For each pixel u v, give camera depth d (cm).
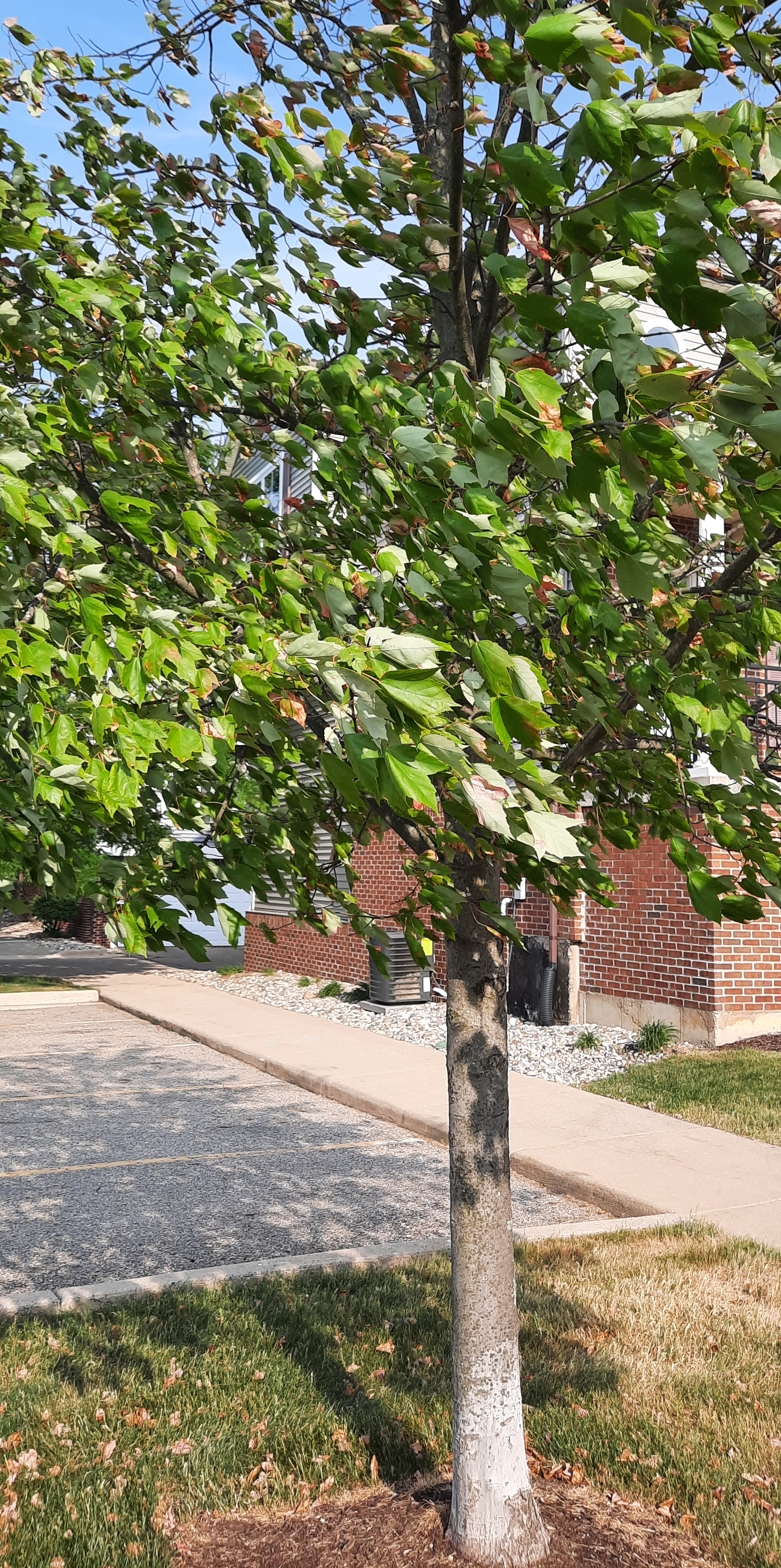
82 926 2711
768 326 176
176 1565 341
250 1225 660
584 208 159
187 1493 379
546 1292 522
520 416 161
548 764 319
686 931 1073
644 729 291
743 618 311
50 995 1666
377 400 225
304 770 355
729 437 160
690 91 145
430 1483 383
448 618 236
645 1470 385
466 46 196
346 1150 822
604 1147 759
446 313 320
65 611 227
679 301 157
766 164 152
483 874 332
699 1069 959
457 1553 338
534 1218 653
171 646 203
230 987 1731
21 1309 512
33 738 214
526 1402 429
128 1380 451
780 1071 927
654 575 187
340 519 293
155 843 272
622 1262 556
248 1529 360
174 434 333
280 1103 977
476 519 191
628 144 149
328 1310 510
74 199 348
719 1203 645
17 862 246
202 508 264
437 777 190
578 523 217
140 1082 1071
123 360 263
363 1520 361
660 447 155
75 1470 392
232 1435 412
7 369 283
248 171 301
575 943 1204
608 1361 457
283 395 283
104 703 200
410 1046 1177
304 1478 387
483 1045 342
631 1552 340
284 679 201
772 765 352
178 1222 666
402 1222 665
